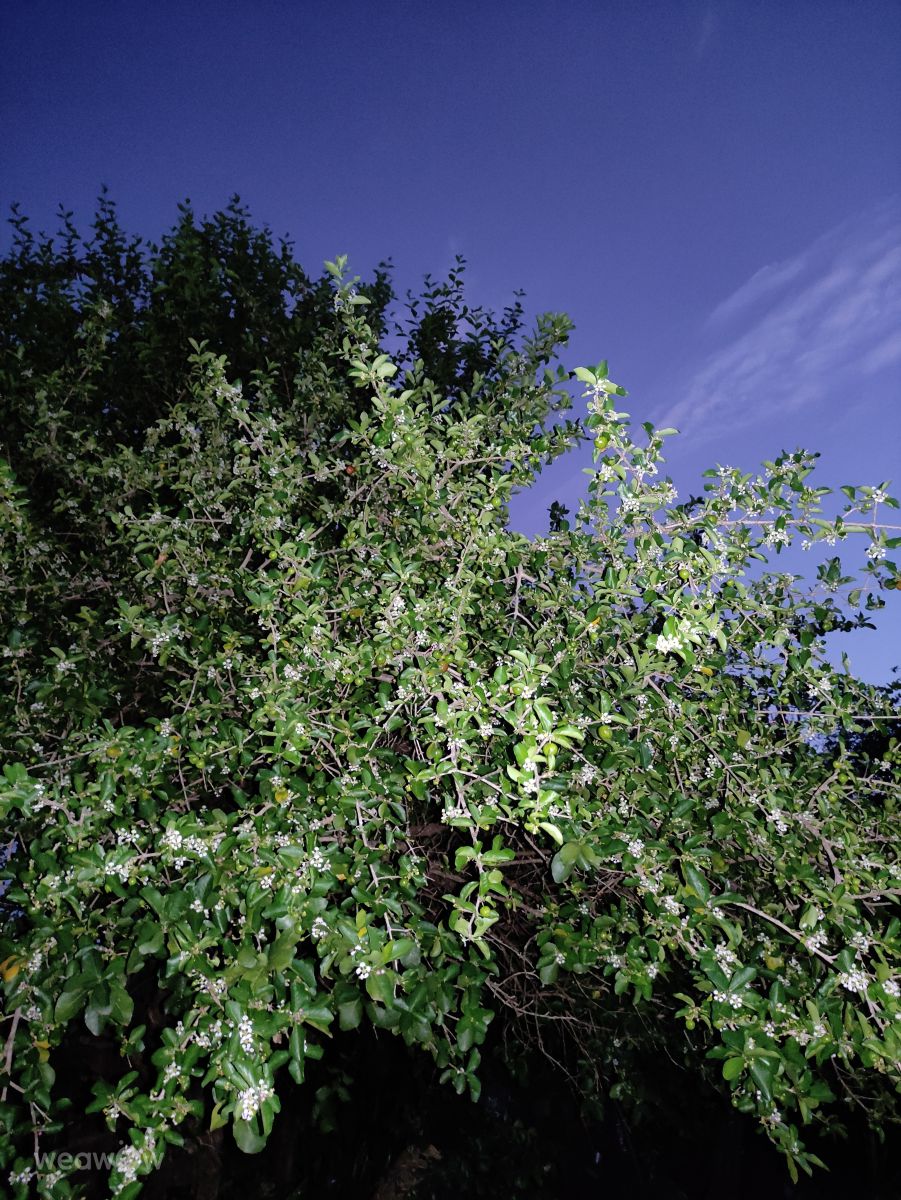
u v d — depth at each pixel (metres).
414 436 3.58
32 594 3.81
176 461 4.65
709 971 2.40
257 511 3.75
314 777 2.96
